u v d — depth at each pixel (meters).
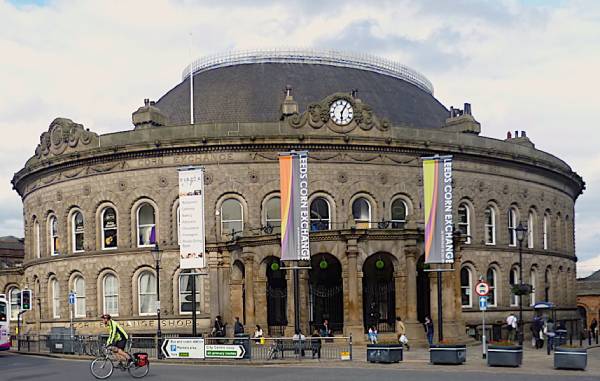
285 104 57.69
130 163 58.59
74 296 53.47
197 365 38.66
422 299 56.38
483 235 62.56
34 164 64.06
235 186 56.59
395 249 49.28
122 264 58.53
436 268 50.53
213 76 67.19
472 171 62.09
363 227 52.88
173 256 57.25
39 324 65.25
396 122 64.06
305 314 48.97
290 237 45.75
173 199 57.41
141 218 58.97
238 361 39.12
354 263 48.25
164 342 41.69
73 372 35.03
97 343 46.53
